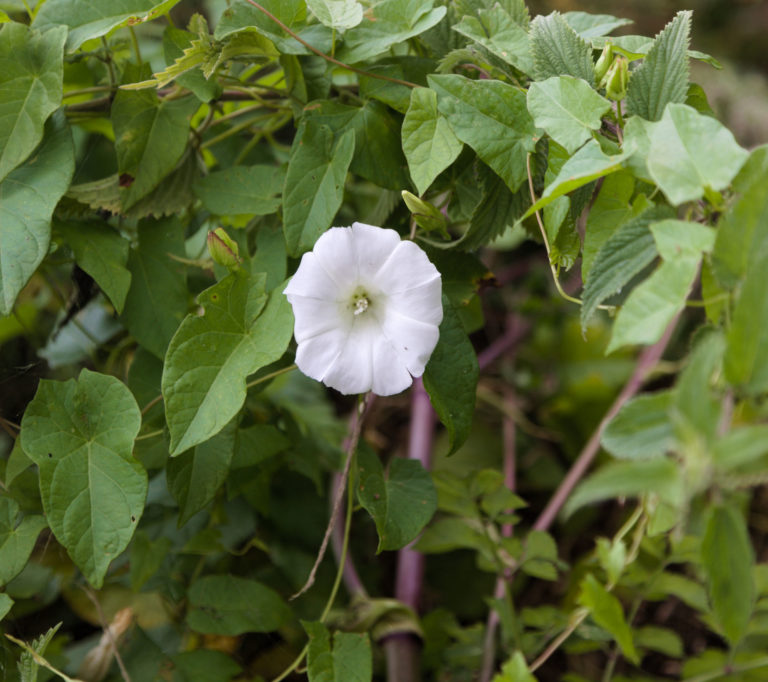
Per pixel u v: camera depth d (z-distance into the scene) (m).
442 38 0.76
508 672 0.73
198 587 0.78
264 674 0.81
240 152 0.83
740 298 0.64
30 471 0.76
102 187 0.76
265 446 0.78
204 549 0.79
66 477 0.71
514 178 0.72
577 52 0.72
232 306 0.71
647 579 0.80
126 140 0.75
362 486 0.73
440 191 0.76
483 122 0.72
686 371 0.63
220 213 0.76
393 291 0.71
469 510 0.80
